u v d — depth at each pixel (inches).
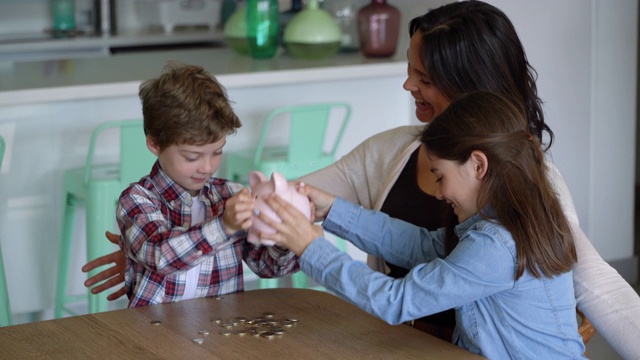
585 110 162.6
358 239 74.6
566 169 163.0
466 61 73.5
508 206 62.3
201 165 72.7
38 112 127.0
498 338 63.9
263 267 77.7
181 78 71.4
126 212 73.2
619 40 163.0
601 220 167.5
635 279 171.9
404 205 81.3
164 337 64.8
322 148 133.8
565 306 64.4
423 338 65.2
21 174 127.6
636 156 217.2
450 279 61.9
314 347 63.0
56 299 129.3
